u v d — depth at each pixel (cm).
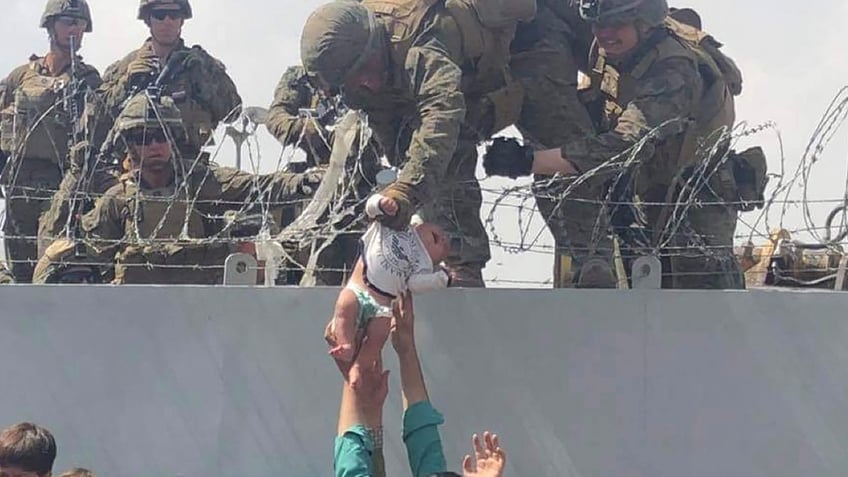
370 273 331
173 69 646
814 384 381
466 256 439
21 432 287
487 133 462
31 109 682
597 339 377
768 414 380
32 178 654
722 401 380
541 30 481
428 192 403
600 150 438
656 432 377
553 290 377
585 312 378
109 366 362
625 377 377
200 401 364
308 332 367
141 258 454
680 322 380
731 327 381
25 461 284
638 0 462
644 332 379
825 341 381
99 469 360
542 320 376
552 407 375
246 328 366
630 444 376
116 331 362
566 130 473
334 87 432
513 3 445
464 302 374
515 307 376
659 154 463
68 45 710
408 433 321
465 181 423
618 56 475
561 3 494
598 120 507
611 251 430
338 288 368
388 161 452
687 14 539
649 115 452
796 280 454
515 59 473
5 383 359
